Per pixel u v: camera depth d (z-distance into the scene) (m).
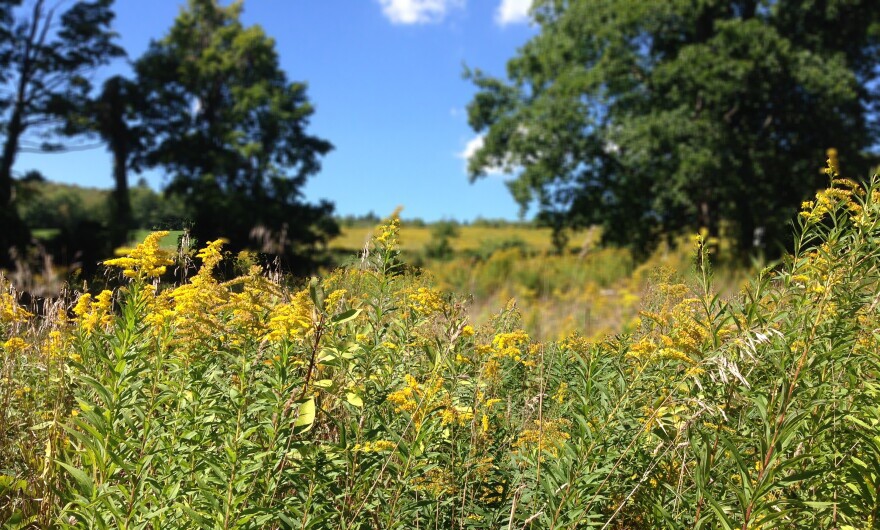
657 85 25.77
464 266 18.52
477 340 4.22
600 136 26.78
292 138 37.22
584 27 27.42
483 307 5.36
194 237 3.73
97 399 3.15
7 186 32.84
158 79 37.41
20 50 35.38
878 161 27.27
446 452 3.17
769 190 25.92
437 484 2.95
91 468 2.69
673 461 2.98
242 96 36.75
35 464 3.27
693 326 2.87
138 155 36.59
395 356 3.41
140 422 2.64
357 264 3.88
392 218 3.75
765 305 2.86
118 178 35.62
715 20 25.91
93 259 22.58
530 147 27.39
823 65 24.56
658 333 3.44
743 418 2.84
